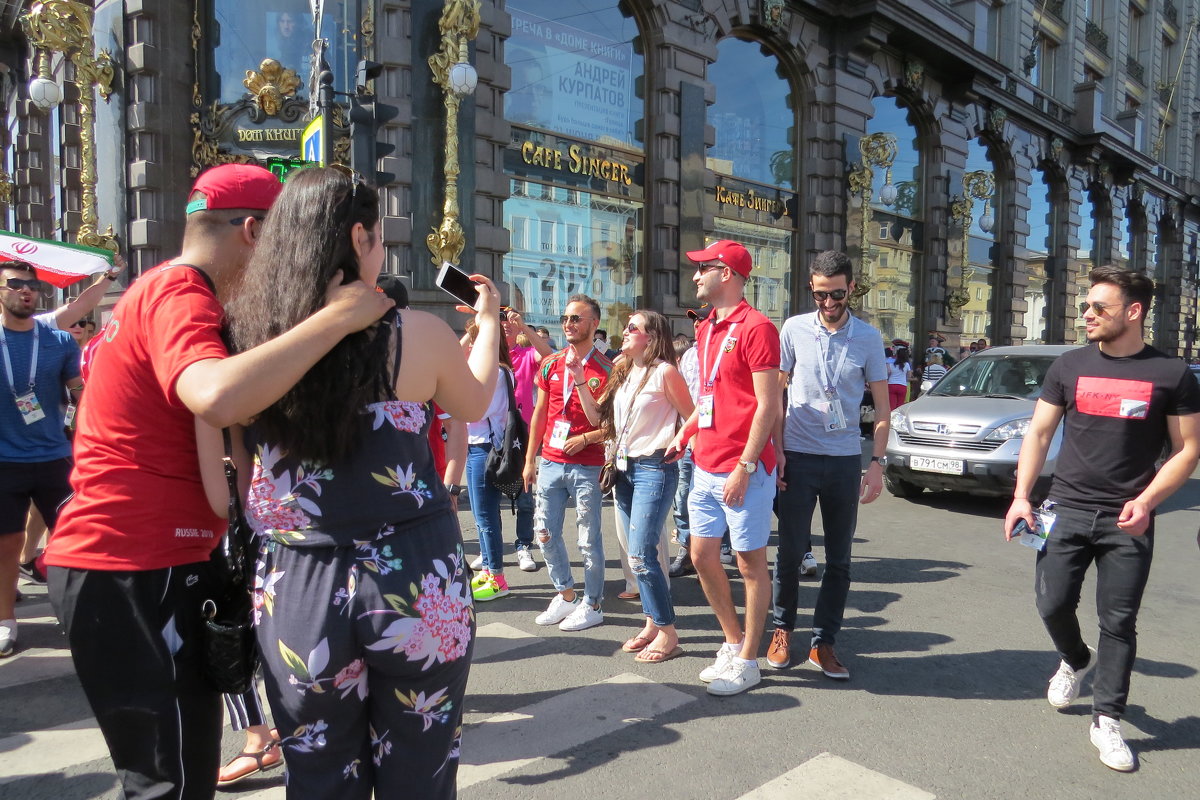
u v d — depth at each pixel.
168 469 1.75
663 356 4.02
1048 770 3.01
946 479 7.87
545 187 12.01
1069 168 25.73
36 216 14.73
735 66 15.14
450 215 9.97
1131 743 3.25
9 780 2.89
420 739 1.57
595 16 12.59
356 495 1.49
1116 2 29.33
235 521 1.73
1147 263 31.89
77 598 1.72
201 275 1.69
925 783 2.90
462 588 1.62
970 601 5.13
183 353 1.46
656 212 13.40
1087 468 3.20
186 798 1.86
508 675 3.86
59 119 13.19
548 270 12.11
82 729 3.29
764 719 3.40
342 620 1.48
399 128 9.83
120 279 10.12
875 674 3.92
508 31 10.84
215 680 1.82
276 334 1.45
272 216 1.52
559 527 4.62
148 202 10.05
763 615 3.69
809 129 16.28
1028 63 23.75
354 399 1.45
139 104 9.91
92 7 10.78
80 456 1.77
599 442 4.39
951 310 20.59
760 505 3.58
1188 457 2.98
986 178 20.14
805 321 3.94
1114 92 29.36
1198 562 6.30
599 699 3.58
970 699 3.64
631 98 13.23
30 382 4.11
